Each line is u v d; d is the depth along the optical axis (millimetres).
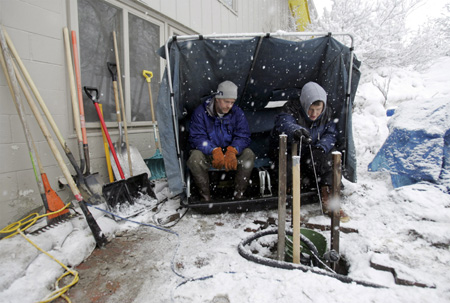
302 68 2896
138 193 2809
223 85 2639
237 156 2748
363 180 3426
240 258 1815
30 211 2395
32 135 2410
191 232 2264
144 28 3809
